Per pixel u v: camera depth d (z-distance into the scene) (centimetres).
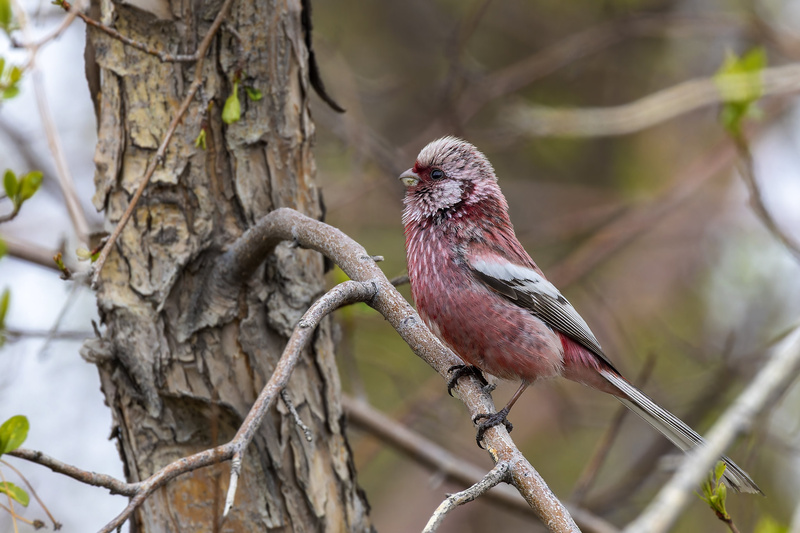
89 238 769
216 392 725
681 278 1933
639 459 1617
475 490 554
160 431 728
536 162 1994
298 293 767
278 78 761
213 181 742
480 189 946
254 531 723
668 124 2022
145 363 723
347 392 1603
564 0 1941
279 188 761
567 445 1798
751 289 1770
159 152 674
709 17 1666
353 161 1609
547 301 914
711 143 1995
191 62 729
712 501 693
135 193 727
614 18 1828
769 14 1930
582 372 945
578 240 1906
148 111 734
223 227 741
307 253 781
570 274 1638
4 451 568
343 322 1082
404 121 1914
